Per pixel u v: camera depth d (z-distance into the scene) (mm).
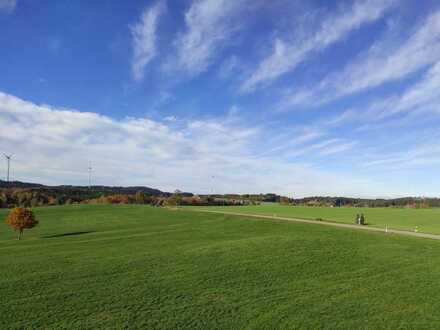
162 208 116000
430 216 91750
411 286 25828
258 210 117062
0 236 64625
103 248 43906
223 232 58094
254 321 19469
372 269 30688
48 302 22547
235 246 41062
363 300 22844
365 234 50625
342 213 101750
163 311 20953
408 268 31031
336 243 42406
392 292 24469
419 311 20906
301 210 118062
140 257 36625
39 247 47062
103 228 71500
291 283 26703
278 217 84625
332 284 26438
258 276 28641
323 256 35375
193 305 21969
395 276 28531
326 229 57062
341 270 30391
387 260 33969
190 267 31672
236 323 19188
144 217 89250
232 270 30453
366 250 38438
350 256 35500
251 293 24344
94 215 95188
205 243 45531
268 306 21766
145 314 20484
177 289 25312
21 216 62438
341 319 19750
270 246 40500
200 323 19203
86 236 59062
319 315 20312
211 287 25797
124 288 25547
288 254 36281
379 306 21734
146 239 51625
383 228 61031
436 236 50156
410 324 19078
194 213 96875
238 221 73312
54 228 74125
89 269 31453
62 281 27531
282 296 23672
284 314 20453
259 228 61406
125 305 21969
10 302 22562
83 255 38906
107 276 28984
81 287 25875
